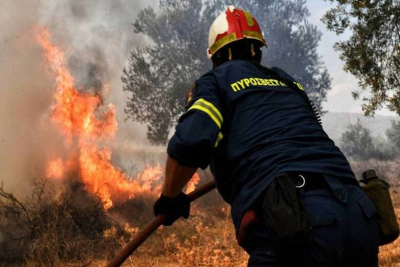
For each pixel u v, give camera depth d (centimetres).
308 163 192
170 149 189
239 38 228
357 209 189
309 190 187
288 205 181
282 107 207
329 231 181
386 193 208
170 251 746
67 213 763
